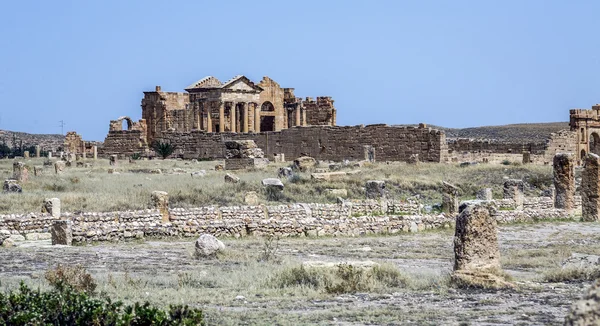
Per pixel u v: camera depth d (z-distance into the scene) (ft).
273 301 193.77
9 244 307.99
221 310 181.37
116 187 545.85
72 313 140.36
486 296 197.57
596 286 88.38
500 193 584.81
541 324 162.81
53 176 650.43
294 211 382.63
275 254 287.48
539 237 379.55
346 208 403.95
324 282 212.43
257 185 522.06
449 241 352.28
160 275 237.25
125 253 288.10
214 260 272.51
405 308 182.80
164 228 337.72
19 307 142.00
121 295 196.24
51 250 292.40
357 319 170.09
